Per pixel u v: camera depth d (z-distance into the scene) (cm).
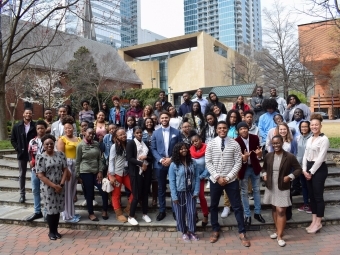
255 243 473
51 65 2559
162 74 6194
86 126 672
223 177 477
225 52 6250
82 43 3850
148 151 568
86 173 554
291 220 540
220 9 11350
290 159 470
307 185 521
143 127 650
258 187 541
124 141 557
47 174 492
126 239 501
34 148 572
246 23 11375
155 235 517
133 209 541
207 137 649
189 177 490
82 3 1056
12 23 1296
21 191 662
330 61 2539
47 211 494
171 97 5631
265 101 704
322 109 4162
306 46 2205
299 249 447
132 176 540
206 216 530
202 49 5188
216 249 455
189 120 725
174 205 493
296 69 2427
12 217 587
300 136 582
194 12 12331
